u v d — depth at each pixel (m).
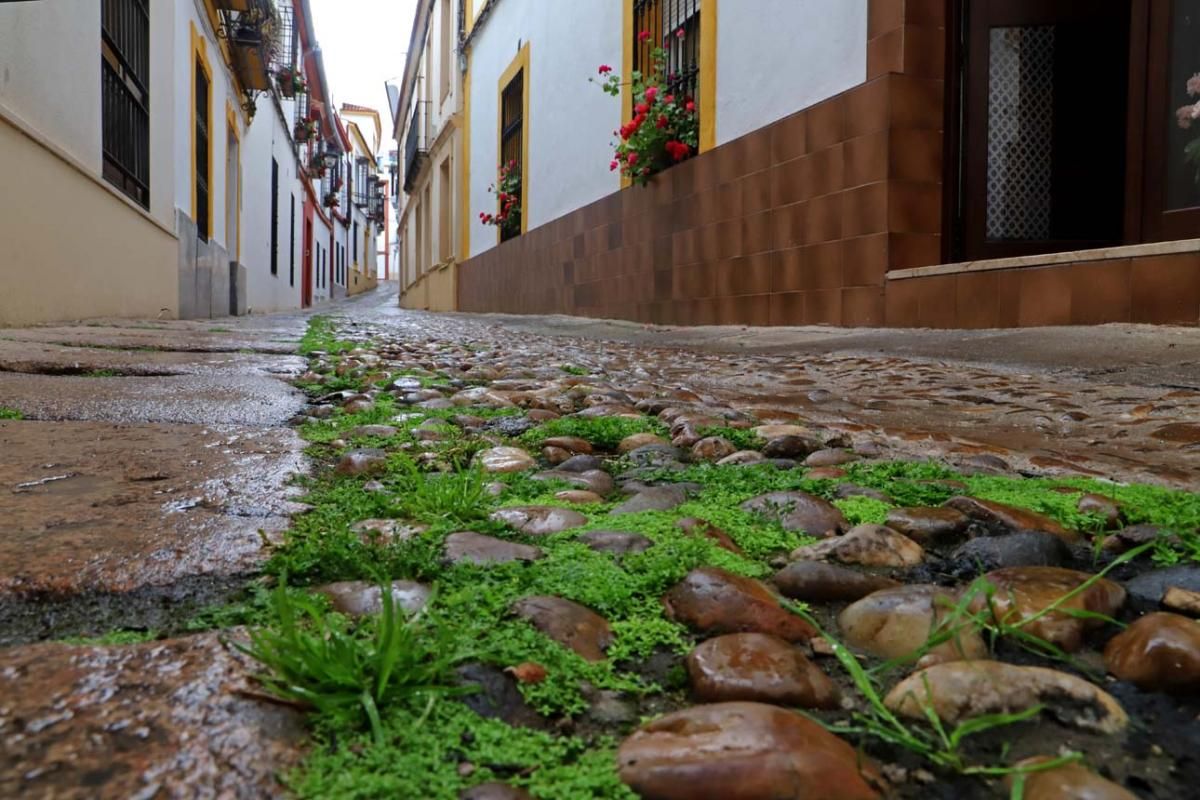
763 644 0.94
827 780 0.72
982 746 0.81
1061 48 5.57
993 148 5.55
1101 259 4.36
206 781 0.69
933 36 5.40
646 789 0.72
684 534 1.38
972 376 3.85
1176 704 0.88
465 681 0.87
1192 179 4.66
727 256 7.10
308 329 7.62
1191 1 4.64
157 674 0.84
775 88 6.48
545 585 1.14
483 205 15.52
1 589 1.13
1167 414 2.79
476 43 15.96
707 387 3.88
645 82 8.71
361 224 47.50
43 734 0.74
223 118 13.66
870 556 1.32
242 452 2.08
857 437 2.44
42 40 5.86
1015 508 1.55
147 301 8.79
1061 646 1.00
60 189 6.23
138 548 1.29
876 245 5.51
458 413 2.77
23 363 3.77
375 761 0.73
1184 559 1.32
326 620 0.98
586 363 4.90
